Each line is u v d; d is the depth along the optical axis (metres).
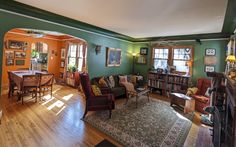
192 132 3.15
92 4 2.98
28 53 7.00
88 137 2.77
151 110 4.33
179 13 3.23
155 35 6.04
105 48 6.00
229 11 2.85
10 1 2.99
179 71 6.13
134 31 5.39
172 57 6.32
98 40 5.68
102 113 3.93
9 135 2.66
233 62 3.11
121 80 5.96
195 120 3.79
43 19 3.99
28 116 3.50
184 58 6.01
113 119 3.59
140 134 2.96
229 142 1.71
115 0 2.71
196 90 4.89
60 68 8.14
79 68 6.94
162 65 6.63
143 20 3.92
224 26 3.97
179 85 5.69
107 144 1.92
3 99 4.61
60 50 8.15
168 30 4.96
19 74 4.68
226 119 1.91
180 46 6.06
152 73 6.47
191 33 5.25
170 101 4.98
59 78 8.09
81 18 4.00
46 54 7.73
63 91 6.07
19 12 3.51
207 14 3.23
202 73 5.60
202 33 5.15
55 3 3.03
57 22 4.27
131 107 4.54
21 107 4.04
